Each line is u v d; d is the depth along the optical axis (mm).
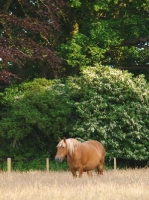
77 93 37625
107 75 37312
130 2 41969
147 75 44531
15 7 43281
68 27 43750
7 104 39000
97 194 14977
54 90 37688
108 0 40094
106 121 36750
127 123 36188
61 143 21844
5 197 14562
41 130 37312
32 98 36781
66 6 40219
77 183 19188
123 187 17016
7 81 35062
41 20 41031
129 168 35219
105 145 36375
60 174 27781
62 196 14609
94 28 41219
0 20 37656
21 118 37125
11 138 38688
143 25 41406
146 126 37125
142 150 36281
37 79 38875
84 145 22938
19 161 37938
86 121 36500
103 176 23344
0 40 36281
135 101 37250
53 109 37062
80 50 40562
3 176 25469
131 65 44656
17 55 35719
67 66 43250
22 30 40094
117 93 36906
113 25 41719
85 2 41750
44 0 38781
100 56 41219
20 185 18328
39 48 37125
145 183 19219
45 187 17203
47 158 34469
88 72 37375
